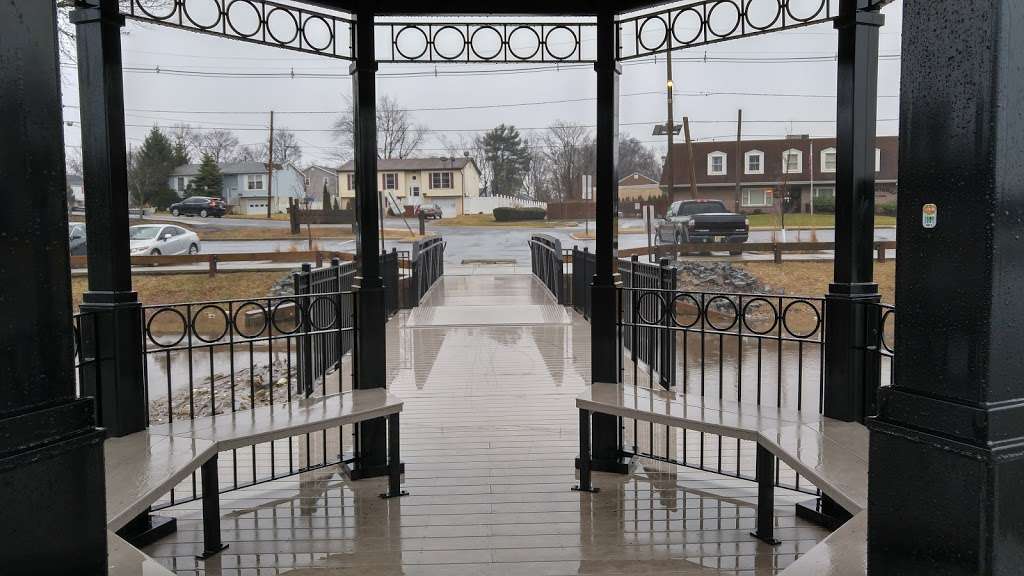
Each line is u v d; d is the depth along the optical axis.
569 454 4.50
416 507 3.69
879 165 12.59
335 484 4.05
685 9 3.96
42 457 1.40
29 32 1.37
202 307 3.74
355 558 3.12
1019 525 1.40
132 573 1.98
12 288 1.36
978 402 1.39
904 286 1.53
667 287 5.26
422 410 5.52
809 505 3.58
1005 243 1.37
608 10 4.19
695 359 8.30
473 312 10.80
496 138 40.16
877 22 3.42
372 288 4.27
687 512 3.62
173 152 31.09
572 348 8.07
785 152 22.48
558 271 11.77
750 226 22.05
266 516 3.60
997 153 1.35
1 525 1.34
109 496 2.59
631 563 3.06
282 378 8.58
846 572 1.97
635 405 3.74
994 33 1.33
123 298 3.38
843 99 3.47
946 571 1.45
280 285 16.38
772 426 3.35
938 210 1.45
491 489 3.92
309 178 34.62
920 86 1.47
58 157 1.43
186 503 3.91
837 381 3.46
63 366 1.47
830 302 3.48
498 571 2.99
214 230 27.11
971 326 1.40
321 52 4.12
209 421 3.55
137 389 3.39
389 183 37.97
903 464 1.52
